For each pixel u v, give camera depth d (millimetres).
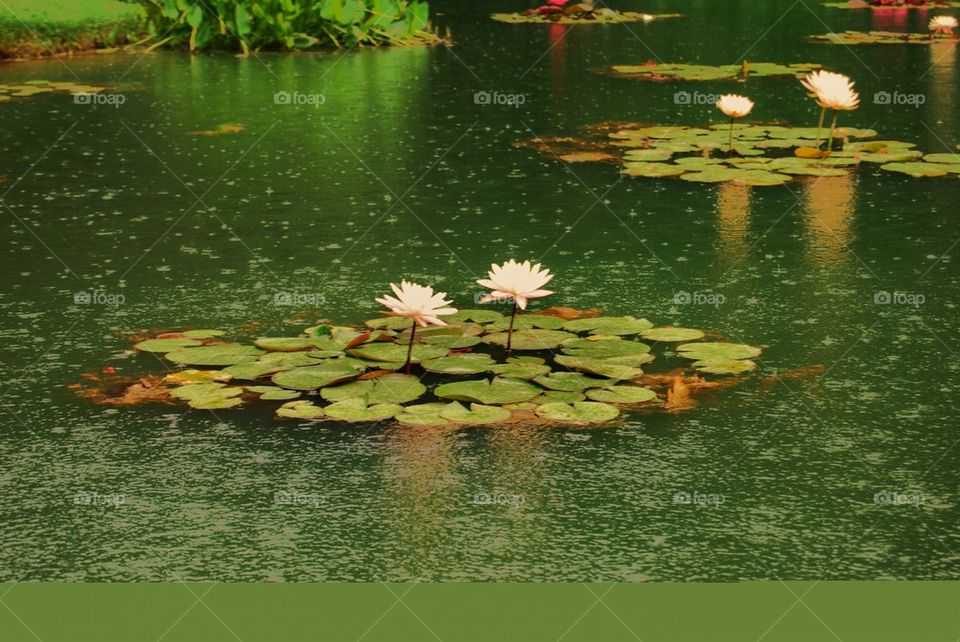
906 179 6625
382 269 5070
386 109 8727
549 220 5824
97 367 4012
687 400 3758
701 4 17109
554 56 11594
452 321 4379
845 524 3062
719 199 6211
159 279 4941
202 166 6957
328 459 3393
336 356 4043
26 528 3051
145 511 3127
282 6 11977
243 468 3342
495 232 5621
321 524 3059
